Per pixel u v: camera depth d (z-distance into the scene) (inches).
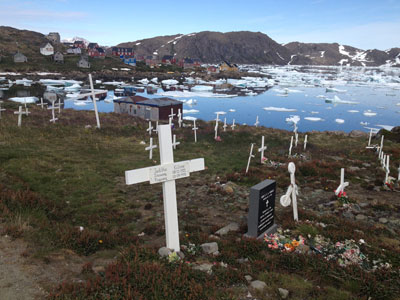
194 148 967.0
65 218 402.6
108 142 933.2
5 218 321.4
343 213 457.1
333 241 343.3
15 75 4761.3
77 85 4050.2
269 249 319.6
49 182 527.8
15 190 447.5
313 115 2972.4
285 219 418.9
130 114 1809.8
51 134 919.0
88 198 487.5
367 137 1274.6
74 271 241.1
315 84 6766.7
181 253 293.7
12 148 693.3
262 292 233.8
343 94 4874.5
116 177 625.9
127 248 284.0
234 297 219.0
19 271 225.6
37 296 199.6
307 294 237.8
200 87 4963.1
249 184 621.0
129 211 447.8
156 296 205.9
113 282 216.8
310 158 860.6
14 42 7150.6
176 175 289.1
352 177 669.3
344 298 230.2
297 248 321.7
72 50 7711.6
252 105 3494.1
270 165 775.1
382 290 243.0
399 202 513.3
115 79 5733.3
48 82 4451.3
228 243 328.8
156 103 1743.4
